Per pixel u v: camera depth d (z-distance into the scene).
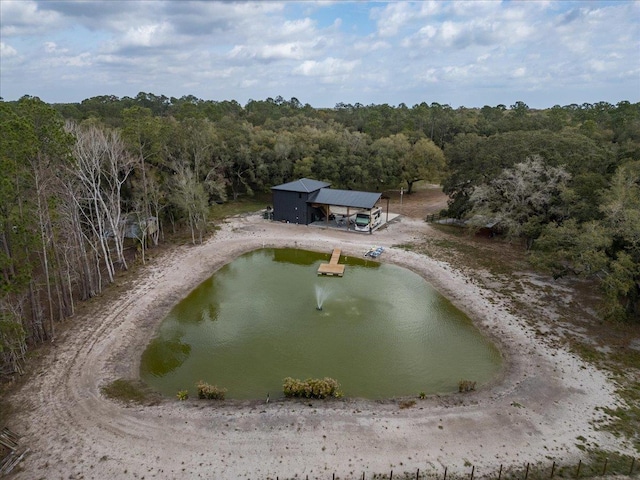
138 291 29.36
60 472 14.01
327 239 41.44
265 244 40.28
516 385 19.25
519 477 13.93
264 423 16.44
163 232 42.12
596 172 33.19
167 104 116.50
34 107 20.92
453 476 13.97
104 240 33.16
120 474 13.96
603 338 23.08
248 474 14.02
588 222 25.16
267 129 72.69
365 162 57.22
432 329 25.02
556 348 22.22
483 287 30.00
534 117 81.62
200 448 15.14
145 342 23.45
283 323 25.77
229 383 19.86
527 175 34.31
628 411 17.34
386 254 37.22
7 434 15.57
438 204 56.94
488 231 41.69
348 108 136.25
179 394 18.45
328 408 17.55
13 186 19.36
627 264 21.50
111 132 35.09
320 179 57.53
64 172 25.77
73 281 28.33
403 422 16.59
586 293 28.50
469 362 21.72
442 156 58.62
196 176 44.88
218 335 24.36
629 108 89.50
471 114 110.56
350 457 14.77
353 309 27.58
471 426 16.41
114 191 36.09
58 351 21.66
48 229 22.98
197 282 31.69
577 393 18.55
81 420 16.58
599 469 14.20
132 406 17.59
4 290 19.36
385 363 21.58
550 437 15.83
